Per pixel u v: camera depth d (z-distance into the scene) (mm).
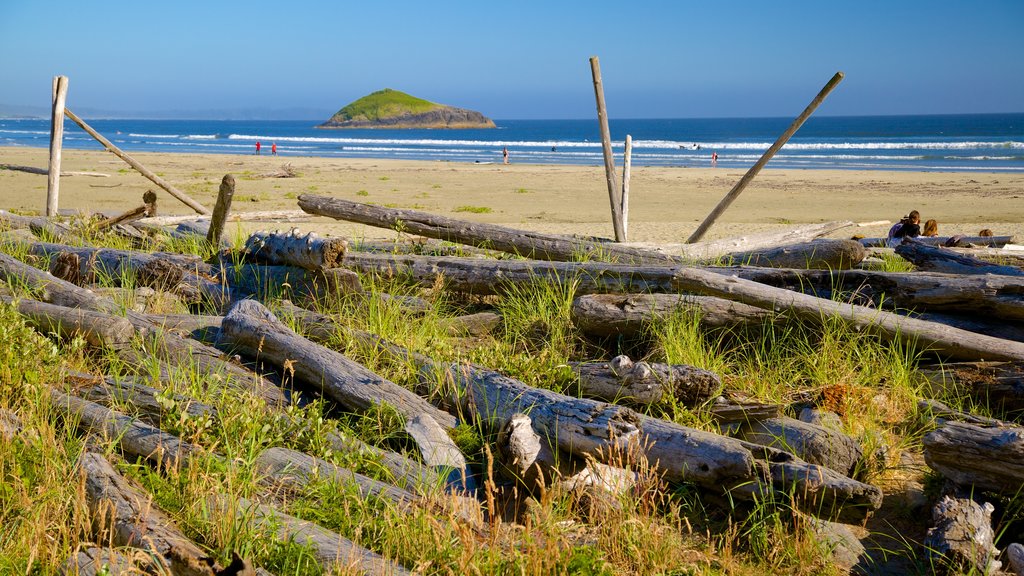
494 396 4438
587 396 4801
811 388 5191
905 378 5090
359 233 14000
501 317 6430
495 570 3064
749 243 9258
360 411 4441
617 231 9008
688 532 3680
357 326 5914
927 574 3391
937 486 3928
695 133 152375
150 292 6590
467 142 113688
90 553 2959
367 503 3471
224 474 3537
